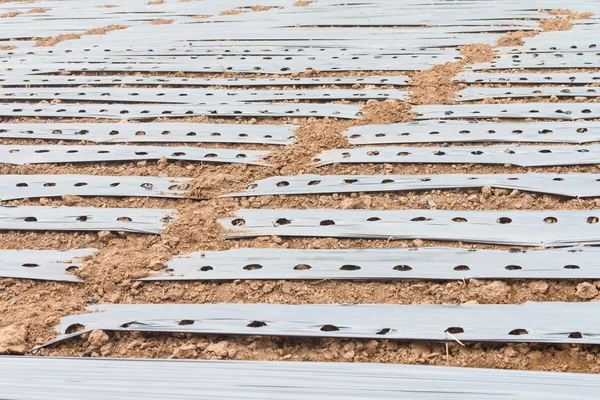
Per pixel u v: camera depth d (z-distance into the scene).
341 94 5.69
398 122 5.16
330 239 3.89
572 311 3.21
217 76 6.25
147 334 3.33
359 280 3.55
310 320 3.30
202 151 4.91
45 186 4.61
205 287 3.59
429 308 3.31
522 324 3.17
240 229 4.03
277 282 3.58
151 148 4.99
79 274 3.70
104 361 3.15
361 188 4.31
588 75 5.62
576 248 3.61
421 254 3.68
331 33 7.14
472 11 7.53
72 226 4.14
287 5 8.36
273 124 5.28
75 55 6.99
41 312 3.44
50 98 5.97
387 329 3.21
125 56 6.86
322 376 3.00
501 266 3.53
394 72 6.05
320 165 4.64
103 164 4.87
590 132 4.76
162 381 3.04
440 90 5.60
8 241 4.06
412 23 7.25
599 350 3.03
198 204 4.32
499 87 5.56
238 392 2.96
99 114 5.62
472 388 2.88
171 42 7.21
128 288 3.62
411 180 4.35
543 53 6.17
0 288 3.65
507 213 3.96
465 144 4.76
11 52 7.25
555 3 7.61
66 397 2.98
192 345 3.24
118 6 9.02
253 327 3.29
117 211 4.27
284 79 6.04
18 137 5.29
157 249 3.88
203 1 8.94
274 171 4.62
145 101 5.81
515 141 4.72
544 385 2.87
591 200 4.03
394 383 2.94
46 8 9.16
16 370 3.11
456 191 4.22
